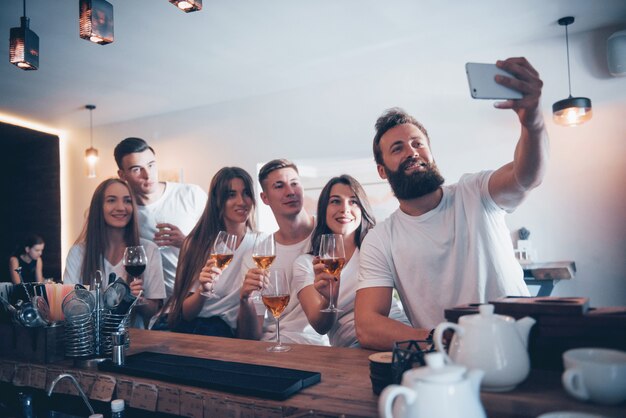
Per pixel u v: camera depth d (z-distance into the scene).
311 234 2.68
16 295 1.60
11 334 1.58
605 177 3.48
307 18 3.15
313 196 4.58
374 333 1.45
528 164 1.36
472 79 1.07
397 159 1.69
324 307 1.88
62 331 1.53
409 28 3.39
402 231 1.72
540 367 0.94
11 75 3.96
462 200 1.68
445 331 1.01
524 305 0.95
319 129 4.50
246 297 2.16
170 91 4.56
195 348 1.58
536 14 3.25
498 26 3.42
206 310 2.64
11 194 5.79
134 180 3.74
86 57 3.63
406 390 0.71
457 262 1.63
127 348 1.48
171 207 3.95
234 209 2.78
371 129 4.26
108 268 2.75
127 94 4.59
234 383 1.13
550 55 3.65
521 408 0.78
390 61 4.04
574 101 3.20
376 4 3.00
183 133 5.19
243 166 4.86
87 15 1.99
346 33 3.42
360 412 0.93
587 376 0.75
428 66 4.03
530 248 3.65
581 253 3.54
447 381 0.71
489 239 1.62
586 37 3.54
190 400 1.14
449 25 3.38
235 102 4.91
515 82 1.09
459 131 3.93
